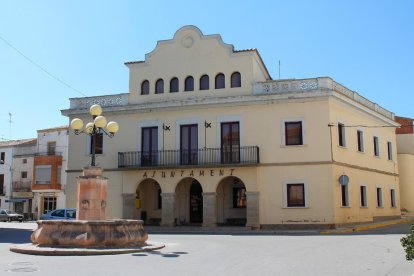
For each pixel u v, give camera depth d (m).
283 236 22.62
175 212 31.55
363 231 26.06
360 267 11.57
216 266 11.66
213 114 30.42
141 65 32.81
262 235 23.62
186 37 31.92
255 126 29.38
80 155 33.47
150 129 32.06
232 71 30.48
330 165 27.67
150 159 31.59
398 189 39.59
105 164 32.72
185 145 30.98
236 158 29.53
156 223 32.50
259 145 29.14
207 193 29.59
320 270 11.04
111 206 32.12
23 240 20.69
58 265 11.71
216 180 29.55
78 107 33.94
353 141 31.25
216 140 30.11
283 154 28.61
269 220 28.31
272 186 28.53
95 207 16.89
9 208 55.94
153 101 32.00
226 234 24.97
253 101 29.36
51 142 53.78
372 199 33.66
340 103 29.59
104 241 14.98
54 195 52.81
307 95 28.22
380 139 36.75
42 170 52.91
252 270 11.00
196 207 31.91
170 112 31.53
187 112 31.11
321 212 27.48
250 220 28.41
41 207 53.56
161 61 32.38
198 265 11.84
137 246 15.73
